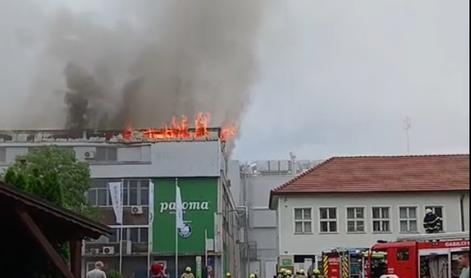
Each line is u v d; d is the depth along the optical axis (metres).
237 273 73.81
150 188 55.28
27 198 12.77
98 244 56.91
